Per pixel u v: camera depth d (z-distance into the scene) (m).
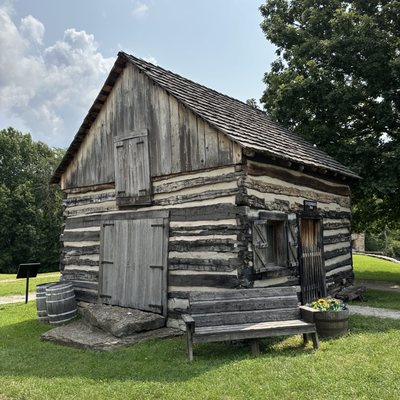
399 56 12.97
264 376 4.96
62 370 5.77
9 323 9.55
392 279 16.45
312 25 16.14
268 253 8.15
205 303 6.06
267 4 18.25
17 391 4.93
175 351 6.45
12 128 41.12
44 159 41.69
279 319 6.26
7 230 35.81
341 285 10.96
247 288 6.86
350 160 13.66
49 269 38.28
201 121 7.93
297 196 8.93
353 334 6.72
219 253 7.38
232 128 7.91
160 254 8.30
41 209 38.59
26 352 6.85
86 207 10.25
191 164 8.01
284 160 8.09
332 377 4.85
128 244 9.02
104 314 7.95
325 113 15.22
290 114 15.30
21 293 15.48
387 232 40.94
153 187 8.70
